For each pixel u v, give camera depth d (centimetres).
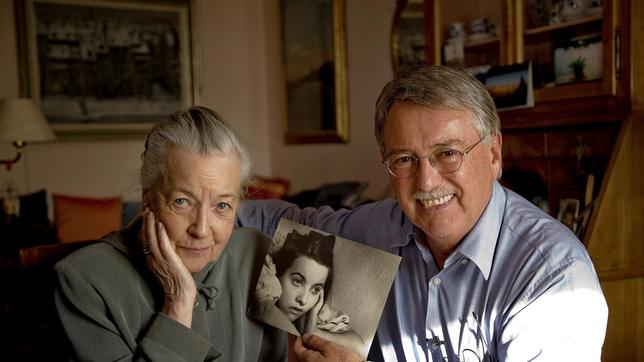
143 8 557
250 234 146
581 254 121
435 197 124
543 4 242
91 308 119
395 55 378
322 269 131
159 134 116
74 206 451
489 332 129
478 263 127
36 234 362
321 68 476
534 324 118
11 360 243
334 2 443
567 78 231
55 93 528
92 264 122
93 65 541
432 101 119
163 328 117
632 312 208
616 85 210
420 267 142
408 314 144
